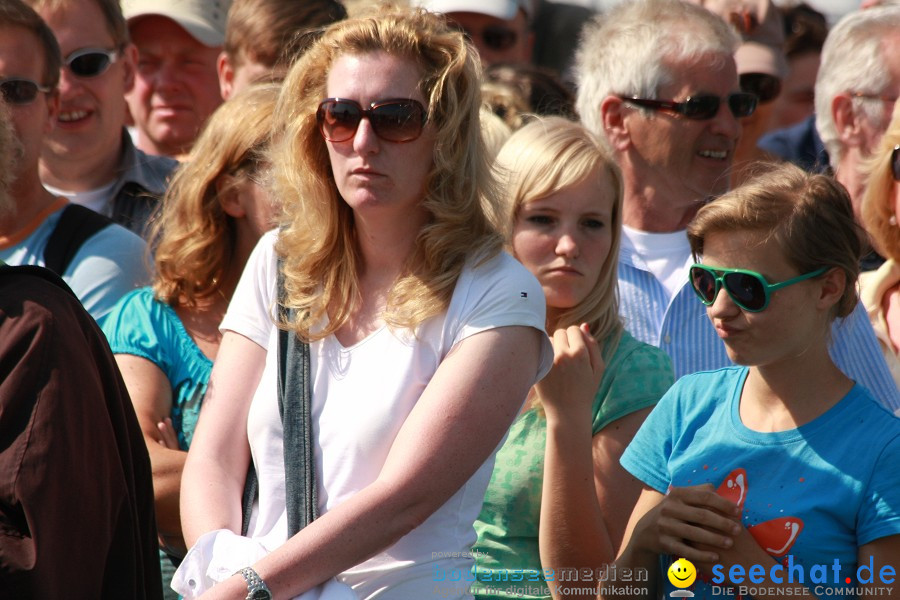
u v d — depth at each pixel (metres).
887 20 17.23
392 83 9.70
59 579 8.46
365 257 10.28
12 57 14.71
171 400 13.38
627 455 10.80
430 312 9.56
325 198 10.33
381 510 8.95
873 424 9.38
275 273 10.64
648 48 15.68
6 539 8.34
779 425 9.72
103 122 17.91
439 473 9.08
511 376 9.41
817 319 9.57
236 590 8.77
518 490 11.80
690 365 13.86
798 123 24.23
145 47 20.70
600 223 12.77
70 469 8.61
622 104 15.83
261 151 13.42
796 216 9.45
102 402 9.12
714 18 16.20
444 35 10.01
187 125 20.81
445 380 9.32
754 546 9.36
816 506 9.27
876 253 16.19
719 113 15.66
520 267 9.95
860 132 17.14
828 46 18.02
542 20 26.55
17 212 14.93
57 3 17.55
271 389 10.05
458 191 9.88
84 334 9.38
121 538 9.23
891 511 8.95
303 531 8.98
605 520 11.74
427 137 9.84
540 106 18.38
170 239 13.80
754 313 9.45
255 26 18.41
